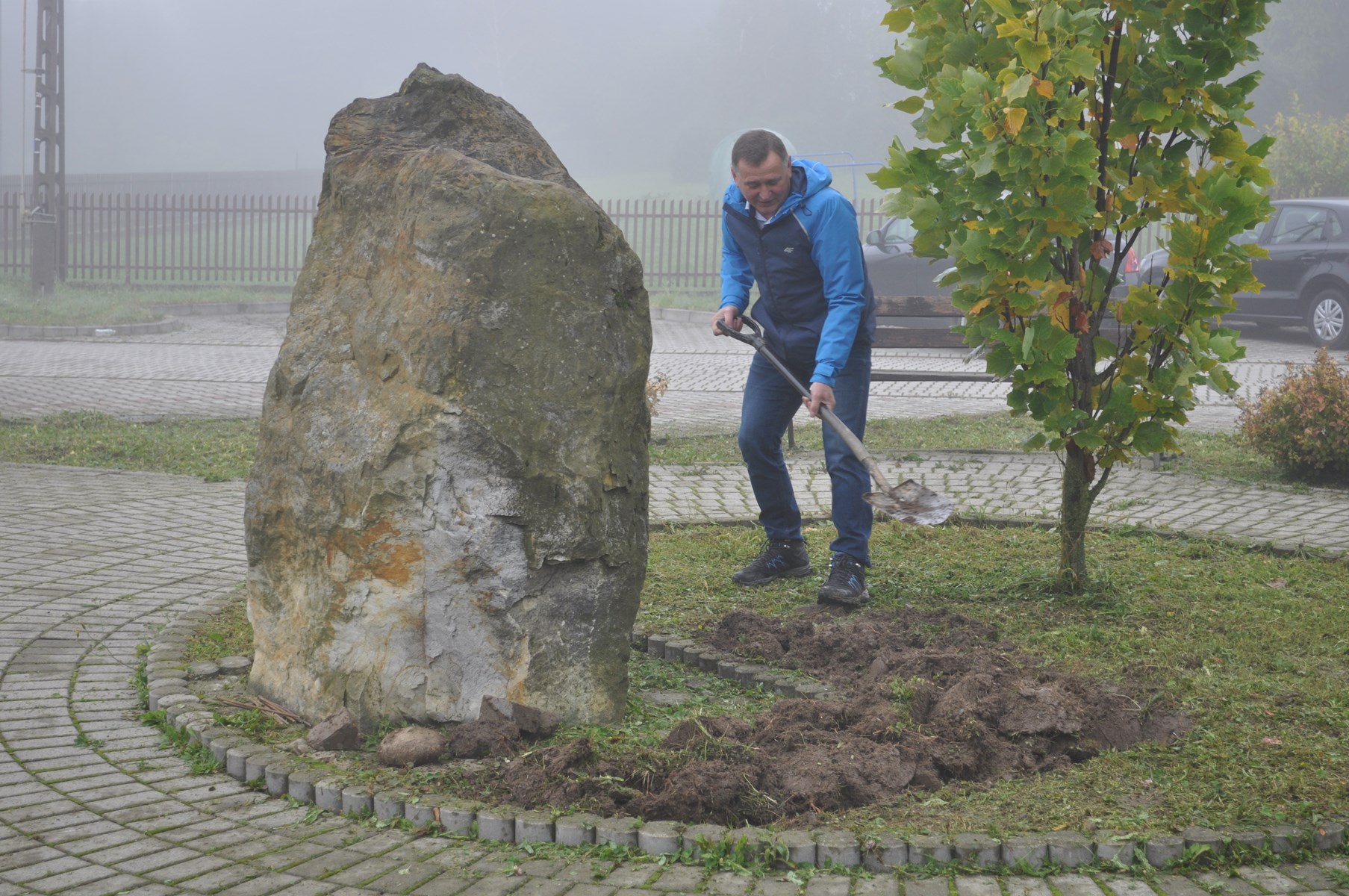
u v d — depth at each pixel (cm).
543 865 315
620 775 355
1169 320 530
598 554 406
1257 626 512
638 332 420
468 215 398
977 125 491
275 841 329
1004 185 502
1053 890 301
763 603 575
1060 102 493
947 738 382
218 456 952
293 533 418
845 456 562
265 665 432
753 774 352
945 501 478
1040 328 516
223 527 720
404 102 444
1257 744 381
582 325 404
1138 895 298
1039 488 831
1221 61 523
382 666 402
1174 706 414
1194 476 861
